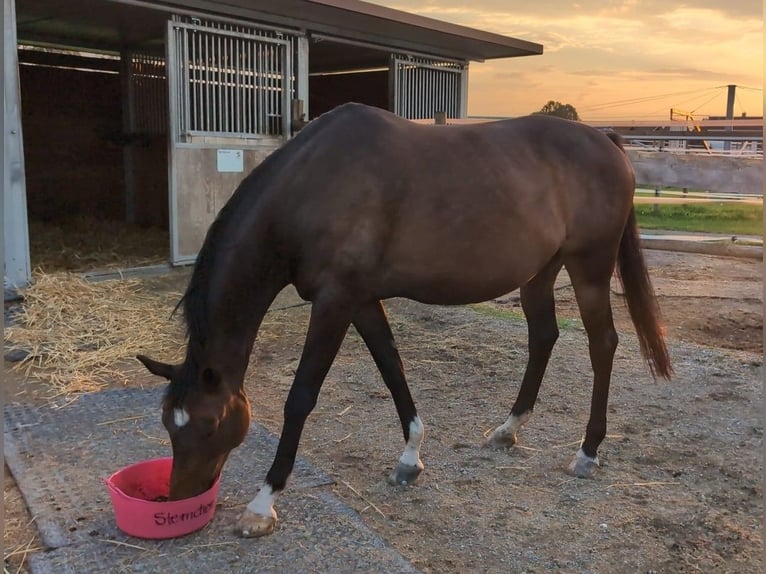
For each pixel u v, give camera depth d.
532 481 2.65
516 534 2.27
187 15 5.71
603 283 2.73
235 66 6.17
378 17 6.26
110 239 7.20
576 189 2.62
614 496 2.53
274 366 4.07
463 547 2.19
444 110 8.14
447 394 3.61
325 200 2.22
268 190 2.25
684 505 2.46
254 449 2.83
